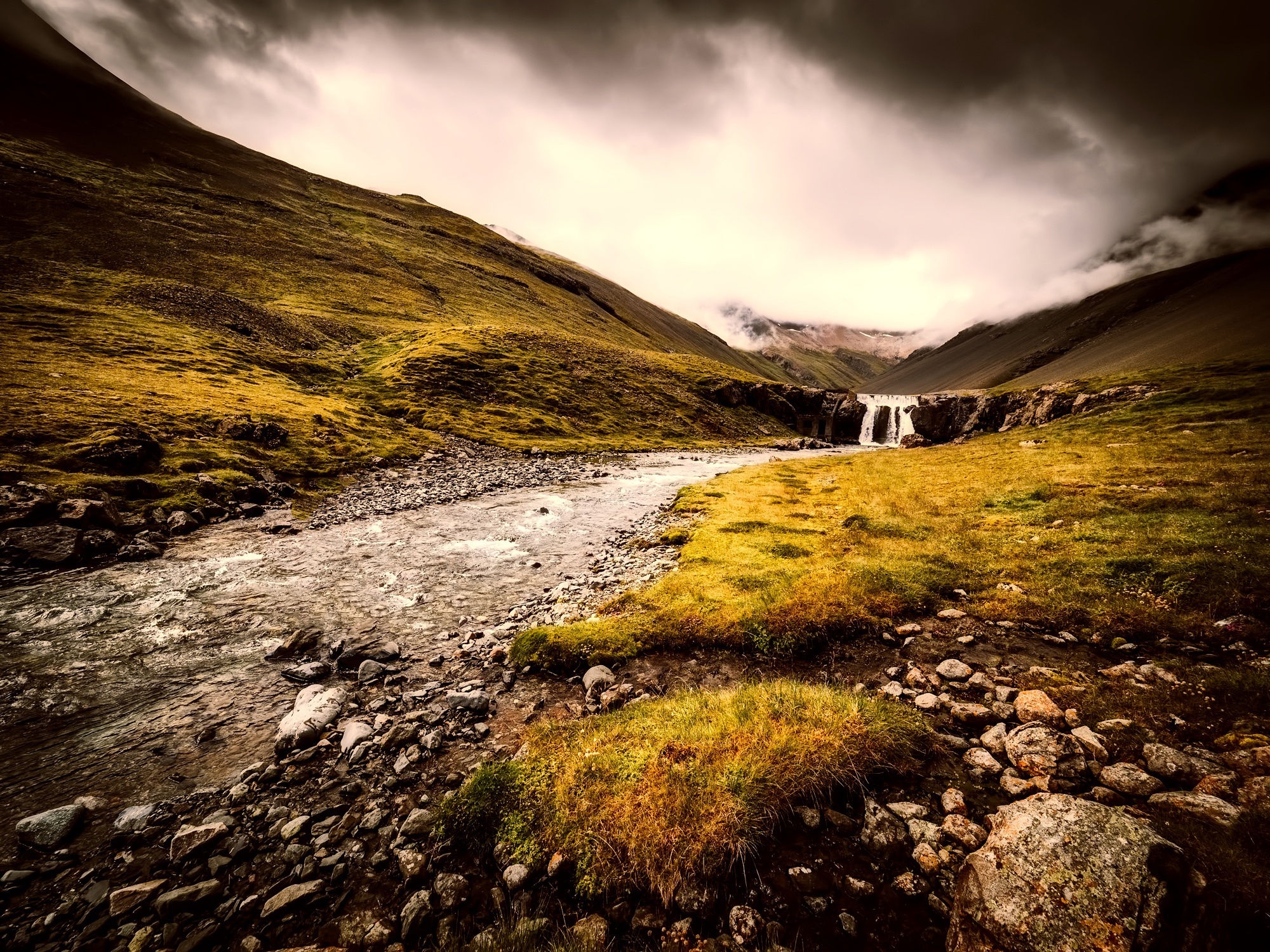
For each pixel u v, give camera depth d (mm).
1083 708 8008
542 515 29516
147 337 55875
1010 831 5129
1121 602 11438
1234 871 4289
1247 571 11367
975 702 8828
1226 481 20469
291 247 131625
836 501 28641
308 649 13047
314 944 5621
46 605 15125
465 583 18062
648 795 6609
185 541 21625
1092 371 151375
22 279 66062
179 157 168125
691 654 11617
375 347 89125
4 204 90750
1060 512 19328
